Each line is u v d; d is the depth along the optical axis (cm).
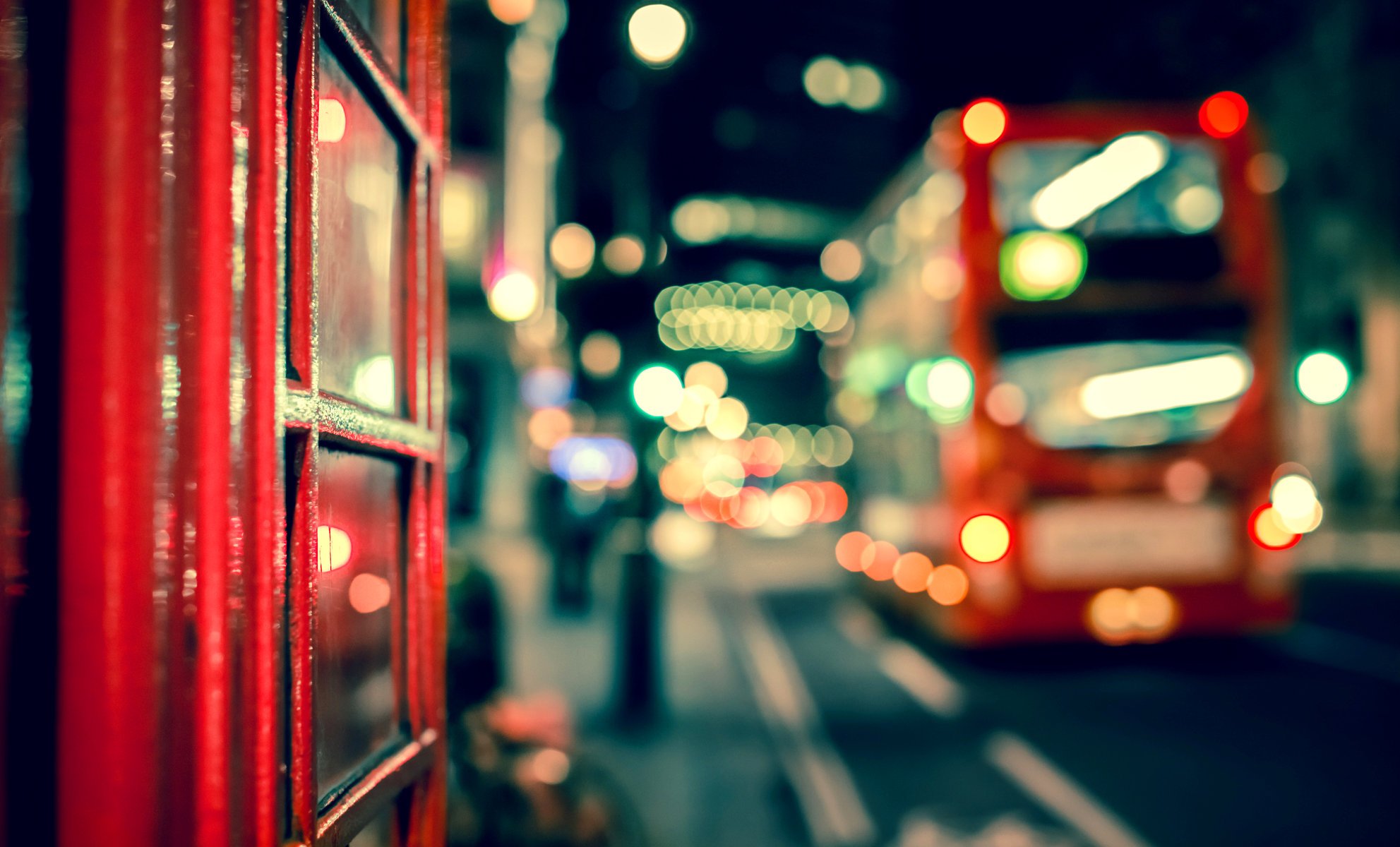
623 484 744
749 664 984
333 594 143
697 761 615
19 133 91
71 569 90
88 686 90
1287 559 770
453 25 2052
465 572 386
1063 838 472
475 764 310
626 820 340
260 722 102
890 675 918
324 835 122
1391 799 519
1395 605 1245
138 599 91
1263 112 2831
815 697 824
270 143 107
